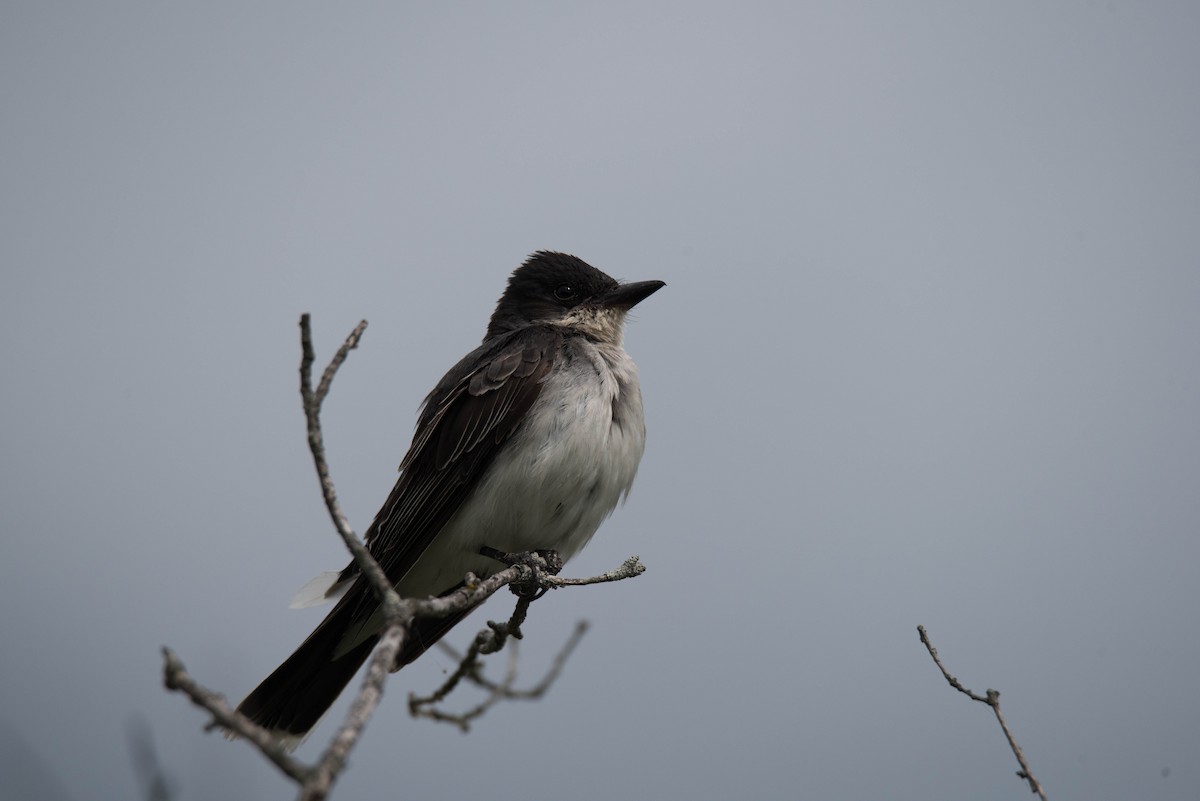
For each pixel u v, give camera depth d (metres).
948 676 7.92
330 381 5.91
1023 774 7.47
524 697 7.39
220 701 4.16
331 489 5.81
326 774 4.05
